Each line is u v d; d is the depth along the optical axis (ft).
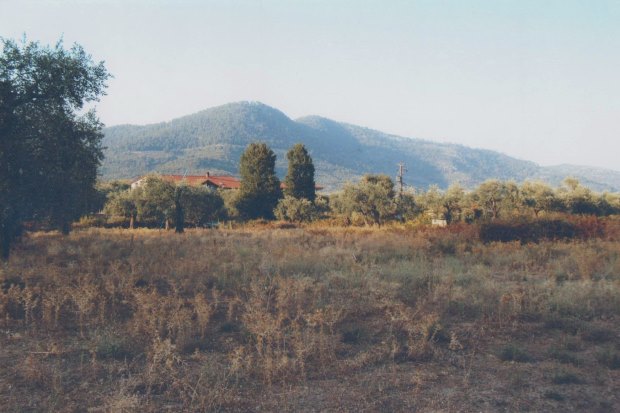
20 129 46.29
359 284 36.60
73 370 19.53
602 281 35.83
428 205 143.13
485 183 143.95
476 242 64.03
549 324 26.50
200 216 130.52
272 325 23.20
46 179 46.93
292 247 57.77
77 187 50.19
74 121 51.26
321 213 156.35
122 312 28.58
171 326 23.62
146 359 20.98
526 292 32.55
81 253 52.29
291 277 37.73
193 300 30.91
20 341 23.21
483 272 41.68
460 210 141.90
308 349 21.17
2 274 35.70
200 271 40.75
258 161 177.27
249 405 16.55
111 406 15.49
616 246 54.44
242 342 23.59
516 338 24.66
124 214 132.87
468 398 17.16
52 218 50.29
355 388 18.04
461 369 20.27
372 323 27.14
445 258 51.70
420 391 17.78
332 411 16.05
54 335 24.22
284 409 16.20
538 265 48.37
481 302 30.14
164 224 132.67
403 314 25.94
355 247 60.59
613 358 20.77
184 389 17.21
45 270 38.27
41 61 46.78
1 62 45.27
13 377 18.69
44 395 17.08
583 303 29.86
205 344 23.02
